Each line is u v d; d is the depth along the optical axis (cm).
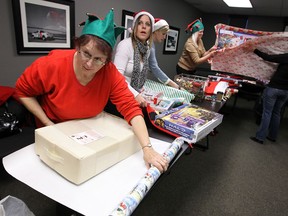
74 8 243
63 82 85
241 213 170
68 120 94
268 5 414
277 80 270
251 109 455
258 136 301
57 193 62
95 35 70
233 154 263
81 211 57
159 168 76
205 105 178
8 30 192
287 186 211
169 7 434
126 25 326
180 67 307
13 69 204
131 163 80
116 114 110
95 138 75
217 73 356
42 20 214
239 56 261
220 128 340
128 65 157
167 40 461
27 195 160
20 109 138
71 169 65
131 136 82
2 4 183
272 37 236
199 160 241
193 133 101
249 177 219
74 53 86
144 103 114
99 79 88
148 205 167
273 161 256
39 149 74
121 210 56
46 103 95
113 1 295
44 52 226
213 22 618
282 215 173
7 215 68
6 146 123
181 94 165
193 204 173
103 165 72
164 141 101
